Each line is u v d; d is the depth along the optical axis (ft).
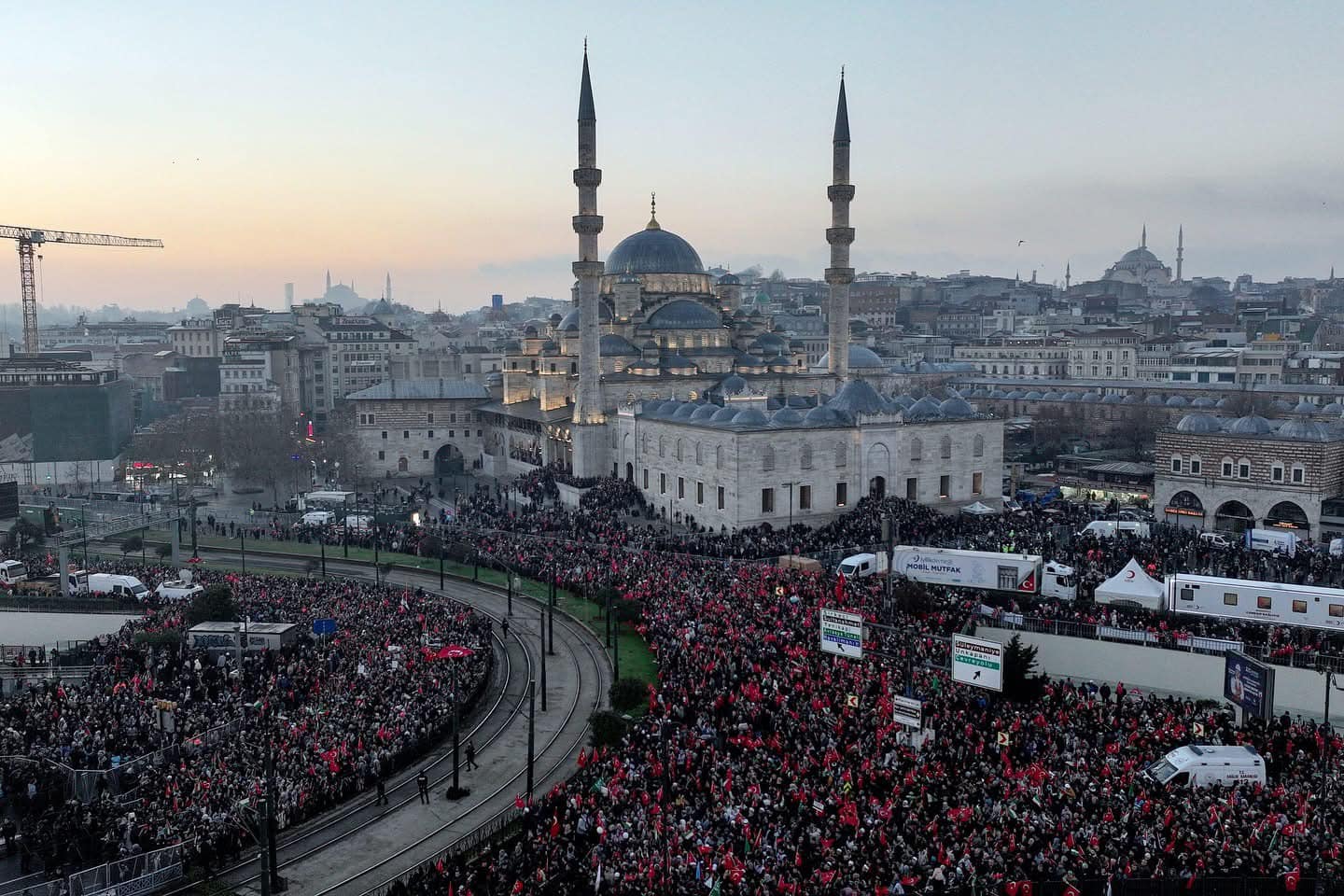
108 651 254.88
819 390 547.90
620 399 522.47
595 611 301.43
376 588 312.71
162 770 182.39
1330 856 136.15
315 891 157.69
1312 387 638.12
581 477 488.44
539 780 198.29
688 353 558.97
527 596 323.78
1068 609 263.90
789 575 287.07
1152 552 311.88
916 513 377.71
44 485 571.28
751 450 386.93
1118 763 169.89
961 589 288.10
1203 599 254.27
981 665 188.55
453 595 331.98
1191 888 130.52
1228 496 387.34
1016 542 329.52
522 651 275.80
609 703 234.17
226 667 234.58
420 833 177.47
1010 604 273.33
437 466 619.67
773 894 128.16
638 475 465.88
